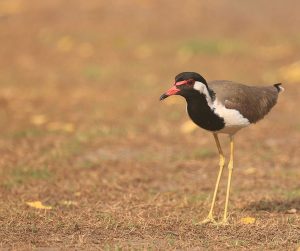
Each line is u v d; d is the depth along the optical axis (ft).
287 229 33.65
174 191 41.78
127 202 39.32
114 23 93.04
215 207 38.29
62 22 94.68
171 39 86.43
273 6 97.35
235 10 96.02
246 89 35.65
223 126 34.50
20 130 55.26
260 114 36.29
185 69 74.64
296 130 55.06
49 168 45.98
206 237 32.68
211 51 80.94
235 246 31.24
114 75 73.92
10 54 83.87
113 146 51.55
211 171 46.21
